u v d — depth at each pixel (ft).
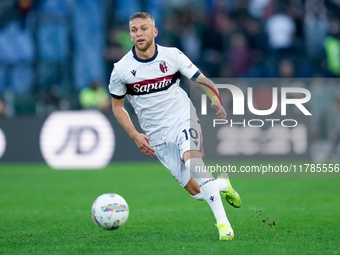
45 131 193.47
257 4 244.01
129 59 77.20
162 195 127.95
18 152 194.90
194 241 73.97
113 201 74.95
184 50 237.04
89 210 107.86
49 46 231.09
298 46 241.14
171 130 78.33
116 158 192.95
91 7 232.32
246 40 240.32
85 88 231.09
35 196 128.88
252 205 111.04
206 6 242.58
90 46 232.12
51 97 214.07
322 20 243.19
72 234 81.61
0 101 208.85
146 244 72.08
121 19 234.58
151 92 77.51
